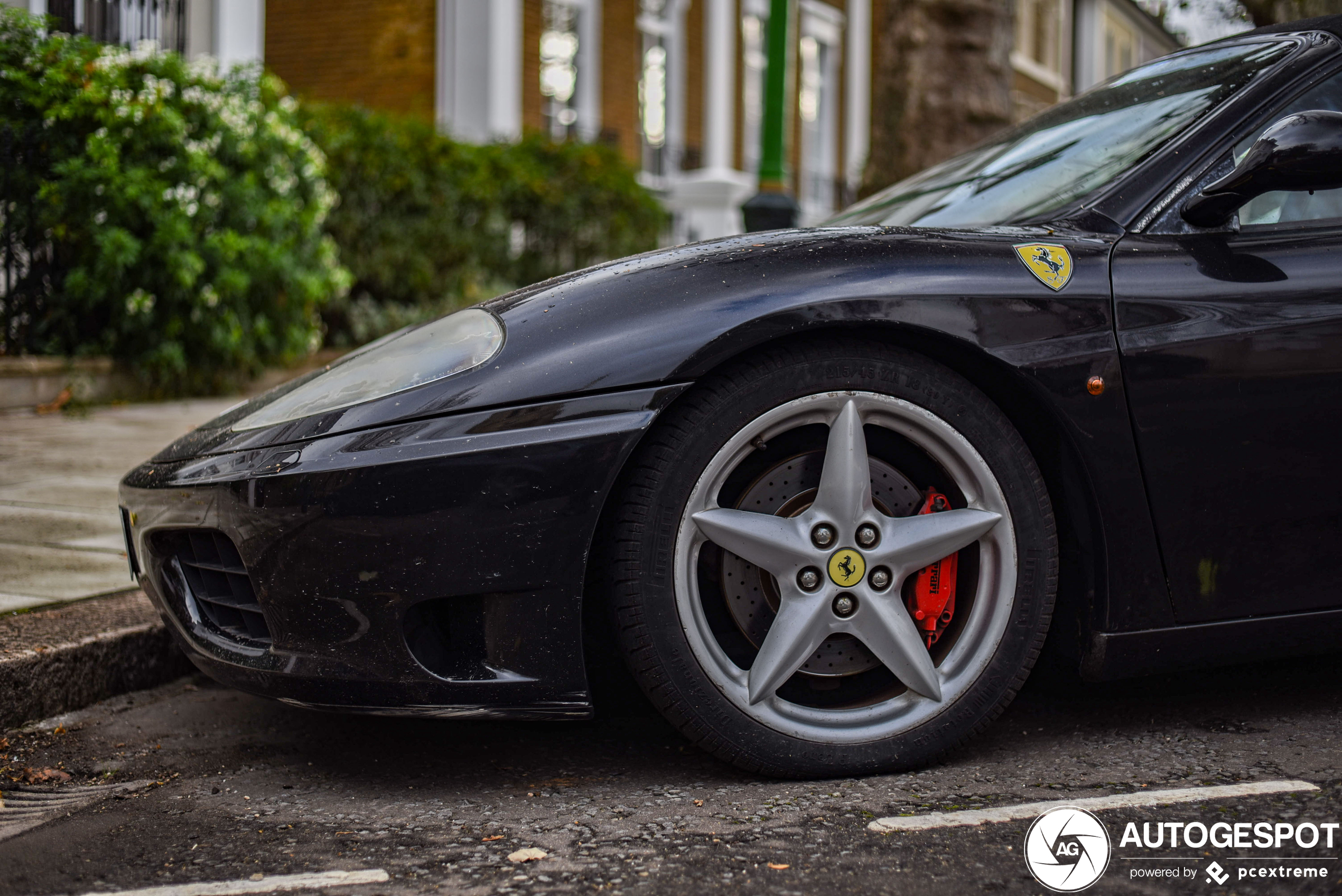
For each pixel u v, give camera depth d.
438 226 9.99
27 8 7.48
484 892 1.65
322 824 1.92
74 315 6.92
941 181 2.83
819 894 1.63
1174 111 2.41
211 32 8.64
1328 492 2.12
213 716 2.51
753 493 2.03
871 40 20.44
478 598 1.92
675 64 15.82
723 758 2.00
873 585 2.02
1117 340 2.04
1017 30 23.55
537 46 13.38
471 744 2.30
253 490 1.94
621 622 1.96
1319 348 2.09
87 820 1.96
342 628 1.90
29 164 6.62
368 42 12.62
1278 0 5.91
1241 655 2.16
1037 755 2.16
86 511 3.98
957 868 1.70
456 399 1.90
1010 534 2.05
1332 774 2.03
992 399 2.11
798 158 18.94
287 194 7.65
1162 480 2.05
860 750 2.03
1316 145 1.98
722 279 2.00
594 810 1.95
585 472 1.89
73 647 2.49
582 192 11.41
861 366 2.00
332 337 9.35
